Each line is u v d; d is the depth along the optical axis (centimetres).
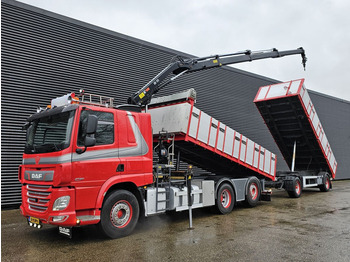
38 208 532
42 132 570
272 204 1010
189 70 908
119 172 574
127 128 607
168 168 713
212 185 788
